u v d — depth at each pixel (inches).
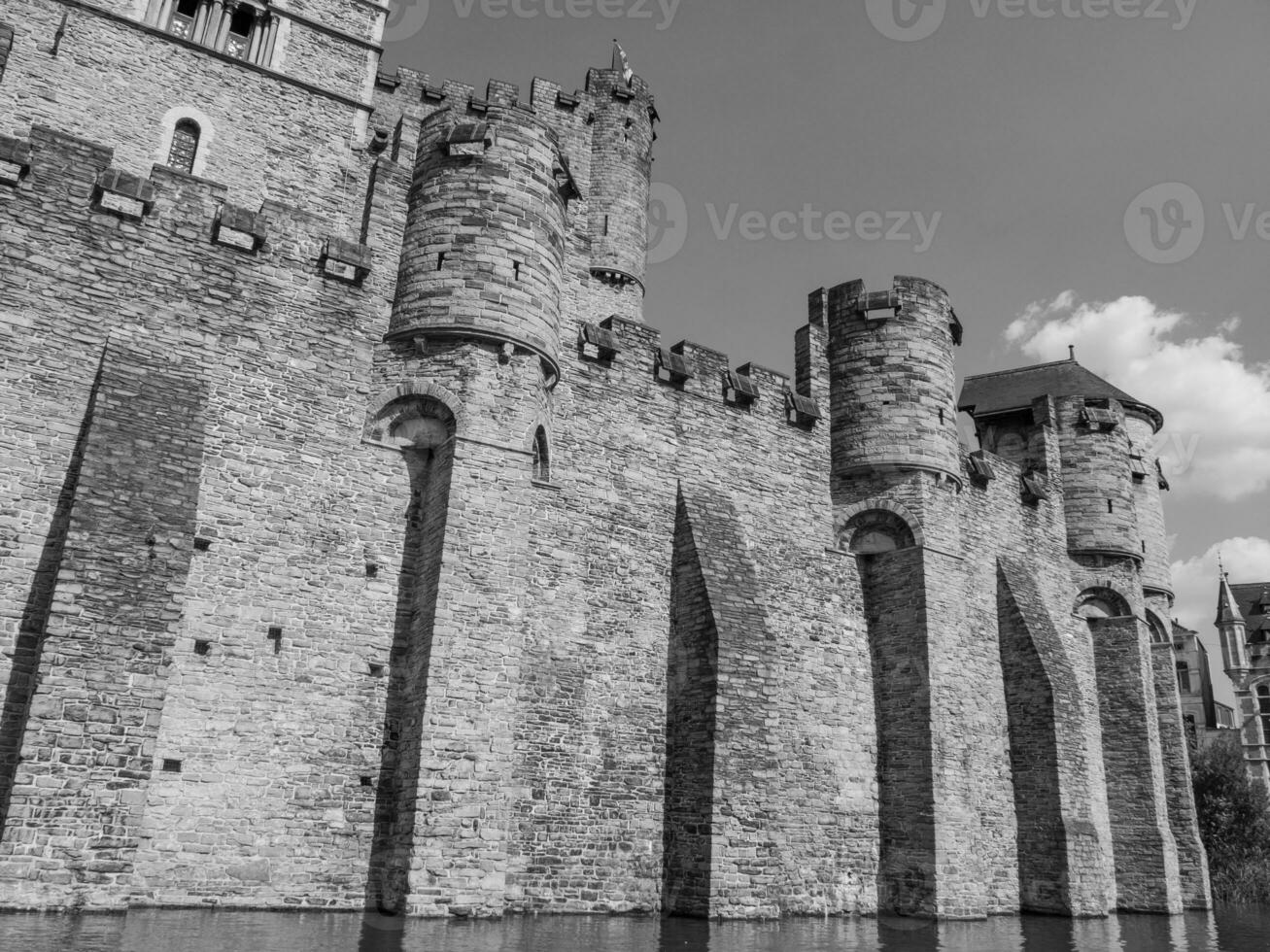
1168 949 759.7
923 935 768.9
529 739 780.6
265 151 1038.4
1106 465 1398.9
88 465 617.6
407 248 820.6
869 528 1063.0
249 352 733.3
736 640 853.8
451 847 669.9
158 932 513.3
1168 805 1390.3
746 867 802.8
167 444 657.6
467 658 710.5
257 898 648.4
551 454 857.5
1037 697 1118.4
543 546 831.7
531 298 808.3
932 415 1071.6
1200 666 3009.4
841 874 915.4
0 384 635.5
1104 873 1096.8
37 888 541.0
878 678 1021.8
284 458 730.2
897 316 1096.8
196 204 739.4
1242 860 1689.2
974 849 971.3
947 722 981.2
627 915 770.8
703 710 834.8
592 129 1626.5
